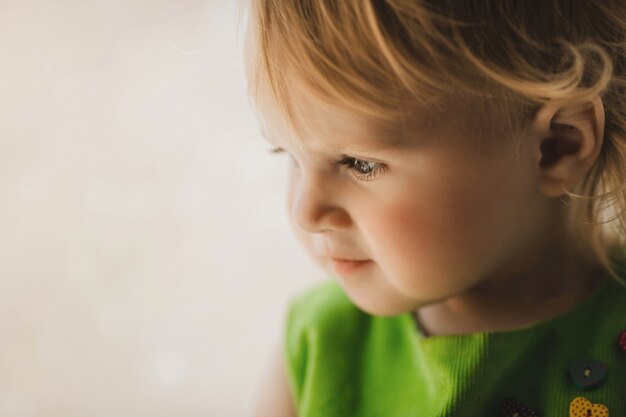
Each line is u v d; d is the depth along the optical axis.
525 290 0.58
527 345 0.57
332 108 0.51
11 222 0.82
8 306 0.81
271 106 0.53
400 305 0.57
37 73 0.82
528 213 0.56
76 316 0.82
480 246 0.54
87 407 0.81
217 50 0.82
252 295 0.83
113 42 0.82
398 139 0.52
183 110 0.82
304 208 0.54
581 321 0.57
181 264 0.83
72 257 0.82
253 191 0.83
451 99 0.51
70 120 0.82
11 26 0.83
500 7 0.52
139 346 0.82
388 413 0.61
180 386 0.82
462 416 0.56
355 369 0.63
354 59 0.50
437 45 0.51
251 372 0.82
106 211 0.82
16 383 0.81
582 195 0.57
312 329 0.65
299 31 0.51
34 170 0.82
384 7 0.50
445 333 0.60
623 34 0.56
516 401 0.56
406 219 0.53
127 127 0.82
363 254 0.56
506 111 0.53
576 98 0.53
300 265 0.83
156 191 0.83
